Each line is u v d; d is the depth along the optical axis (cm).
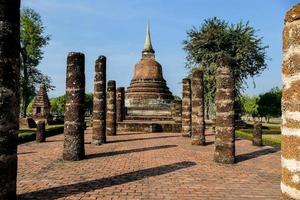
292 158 490
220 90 1366
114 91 2677
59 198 778
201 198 793
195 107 1981
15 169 733
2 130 702
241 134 2748
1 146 699
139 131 3159
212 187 906
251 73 3997
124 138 2394
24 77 4569
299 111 483
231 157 1327
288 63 506
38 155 1495
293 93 493
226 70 1385
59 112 9262
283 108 517
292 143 491
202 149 1766
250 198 799
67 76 1410
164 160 1364
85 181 959
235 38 3922
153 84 5022
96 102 2000
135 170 1138
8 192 708
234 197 806
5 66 711
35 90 4806
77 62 1409
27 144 2000
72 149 1345
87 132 2973
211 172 1127
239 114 3994
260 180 1005
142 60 5294
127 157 1437
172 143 2055
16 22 739
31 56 4669
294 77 493
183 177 1034
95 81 2023
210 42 3962
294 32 495
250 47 3859
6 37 715
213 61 3919
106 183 936
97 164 1256
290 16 504
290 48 502
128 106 4684
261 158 1489
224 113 1351
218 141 1345
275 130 3434
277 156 1559
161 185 920
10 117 716
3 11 714
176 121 3572
